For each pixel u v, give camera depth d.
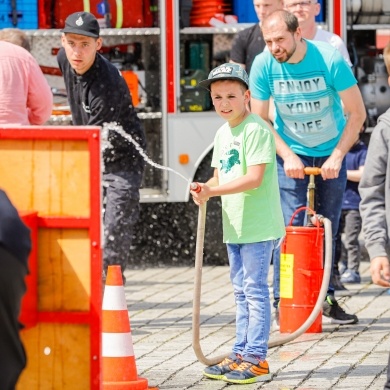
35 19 23.27
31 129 10.49
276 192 14.00
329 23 24.06
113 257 17.36
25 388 10.62
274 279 17.53
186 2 23.61
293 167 16.66
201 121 23.45
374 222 11.28
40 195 10.55
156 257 24.72
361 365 14.61
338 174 16.62
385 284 11.19
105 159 17.39
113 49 24.12
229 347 15.88
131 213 17.52
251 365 13.76
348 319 17.36
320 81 16.81
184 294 20.50
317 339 16.30
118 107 17.11
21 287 8.66
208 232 23.89
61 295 10.52
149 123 23.75
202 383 13.74
